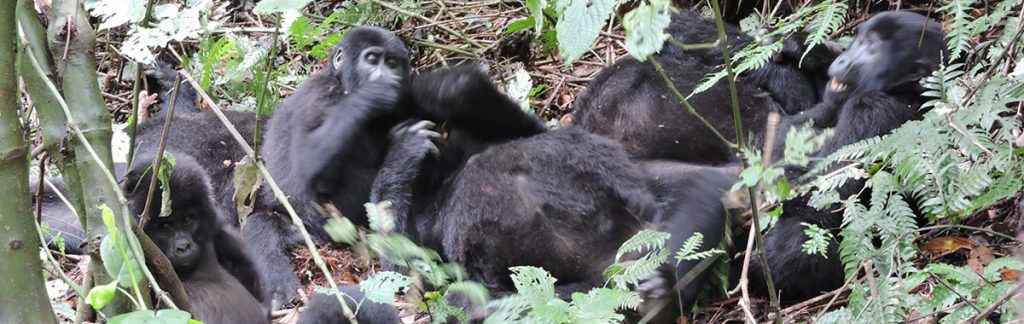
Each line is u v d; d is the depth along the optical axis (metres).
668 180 7.42
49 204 9.07
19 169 3.93
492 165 6.84
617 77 9.00
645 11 3.86
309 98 8.85
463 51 10.55
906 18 7.68
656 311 5.69
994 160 5.85
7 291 3.92
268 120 9.98
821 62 8.87
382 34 8.76
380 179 7.30
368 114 7.70
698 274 6.20
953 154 5.99
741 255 6.83
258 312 6.82
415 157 7.30
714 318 6.66
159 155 5.38
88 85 4.82
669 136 8.45
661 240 5.34
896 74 7.51
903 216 5.87
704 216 6.20
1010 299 5.25
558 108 10.20
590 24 3.76
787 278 6.87
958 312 5.37
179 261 6.68
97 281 4.84
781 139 7.83
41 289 4.01
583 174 6.73
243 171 5.88
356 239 5.90
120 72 10.75
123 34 10.80
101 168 4.62
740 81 8.87
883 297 5.22
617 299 4.78
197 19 5.36
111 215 4.10
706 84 6.13
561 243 6.51
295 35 9.96
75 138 4.73
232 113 10.13
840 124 7.42
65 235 8.74
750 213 6.44
